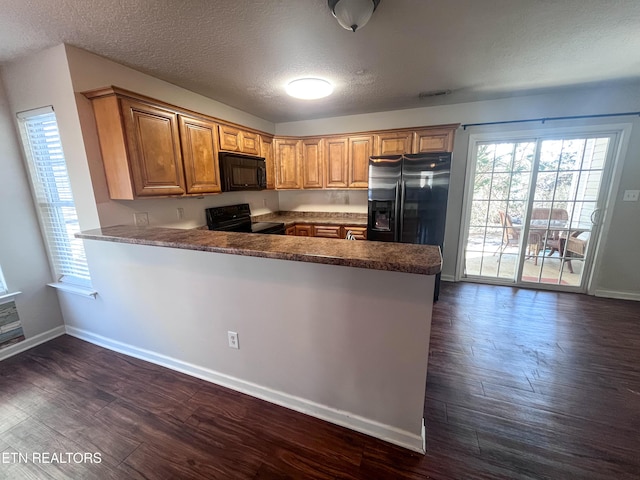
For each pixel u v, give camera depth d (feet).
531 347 7.41
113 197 6.97
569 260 11.23
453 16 5.19
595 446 4.60
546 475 4.16
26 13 4.94
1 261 7.19
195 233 6.25
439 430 4.94
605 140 10.00
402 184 10.39
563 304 10.07
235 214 11.71
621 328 8.36
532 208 11.32
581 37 6.00
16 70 6.90
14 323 7.45
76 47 6.25
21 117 7.17
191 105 9.30
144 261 6.31
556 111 10.07
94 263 7.09
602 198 10.32
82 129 6.46
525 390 5.86
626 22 5.40
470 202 12.04
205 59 6.92
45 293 8.07
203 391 6.00
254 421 5.24
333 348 4.88
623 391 5.82
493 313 9.40
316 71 7.68
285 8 4.91
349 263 4.06
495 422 5.08
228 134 9.70
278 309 5.16
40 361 7.09
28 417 5.38
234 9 4.93
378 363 4.61
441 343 7.63
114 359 7.14
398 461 4.44
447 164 9.82
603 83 8.92
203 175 8.64
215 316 5.84
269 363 5.55
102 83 6.81
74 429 5.10
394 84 8.81
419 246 4.80
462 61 7.18
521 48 6.50
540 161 10.85
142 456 4.58
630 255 10.23
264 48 6.38
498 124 10.80
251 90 9.20
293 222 13.35
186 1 4.67
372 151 11.83
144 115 6.82
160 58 6.85
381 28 5.59
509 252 11.98
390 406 4.71
